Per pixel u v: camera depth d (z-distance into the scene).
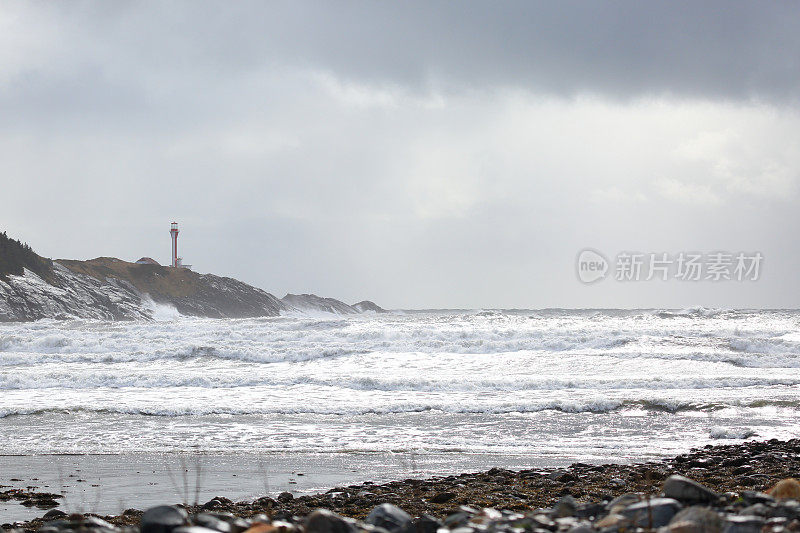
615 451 17.38
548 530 6.54
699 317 79.81
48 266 133.38
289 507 11.19
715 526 5.88
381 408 23.56
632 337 41.22
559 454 17.05
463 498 11.41
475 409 23.52
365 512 10.59
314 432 20.08
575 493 11.52
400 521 6.96
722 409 23.14
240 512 10.76
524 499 11.30
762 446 16.84
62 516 10.59
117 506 11.91
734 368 33.59
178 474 14.83
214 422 21.62
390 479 14.30
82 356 38.97
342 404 24.19
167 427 20.81
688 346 39.53
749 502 7.92
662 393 26.33
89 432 20.03
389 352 39.00
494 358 37.19
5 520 10.60
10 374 29.41
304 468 15.50
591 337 40.50
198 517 6.50
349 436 19.50
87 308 125.44
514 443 18.48
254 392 27.52
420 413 23.12
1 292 109.69
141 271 160.88
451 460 16.38
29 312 110.56
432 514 10.19
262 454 17.12
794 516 6.72
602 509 7.80
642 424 21.25
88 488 13.45
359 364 36.44
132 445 18.25
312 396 26.55
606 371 33.12
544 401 24.50
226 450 17.62
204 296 163.25
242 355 38.91
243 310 168.50
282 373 32.97
